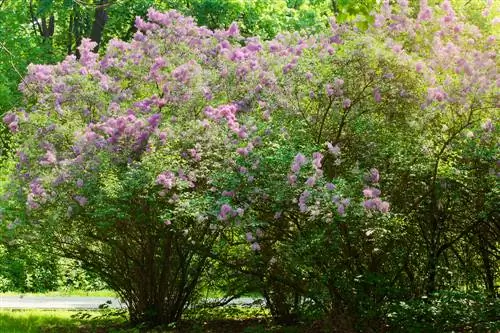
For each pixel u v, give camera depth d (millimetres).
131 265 13008
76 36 29703
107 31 29500
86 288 23484
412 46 10688
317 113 10477
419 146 9812
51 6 25359
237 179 9695
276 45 11867
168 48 12805
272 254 10961
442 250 10312
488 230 11047
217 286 13242
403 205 10312
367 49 9938
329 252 9789
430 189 10078
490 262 11789
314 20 27094
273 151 9977
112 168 10797
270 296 12930
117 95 12328
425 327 9188
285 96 10539
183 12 25188
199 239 11695
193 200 9781
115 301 19594
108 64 12805
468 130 9609
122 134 10898
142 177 10242
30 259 14586
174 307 12992
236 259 11953
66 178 10844
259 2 26141
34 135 11852
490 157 9594
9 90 24250
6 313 14836
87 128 11406
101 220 11227
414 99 10078
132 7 26562
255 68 11352
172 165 10461
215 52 12594
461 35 10625
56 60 28062
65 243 12742
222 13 25312
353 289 9781
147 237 12219
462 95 9453
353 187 9555
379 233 9406
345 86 10234
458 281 11391
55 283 23031
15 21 28719
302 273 10344
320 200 9008
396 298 9883
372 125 10273
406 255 10133
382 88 10078
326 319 10312
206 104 11734
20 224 11398
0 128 22719
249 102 11148
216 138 10469
